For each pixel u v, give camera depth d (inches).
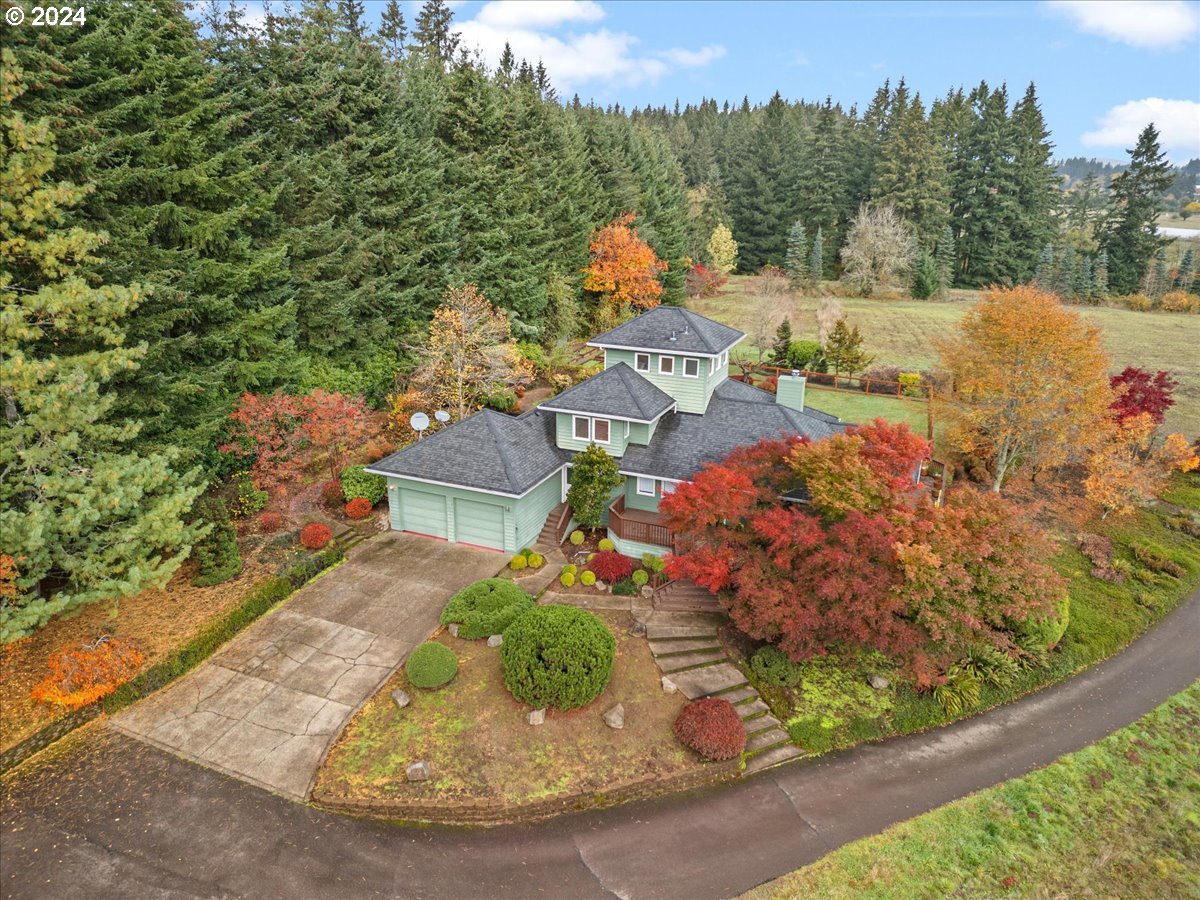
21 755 548.1
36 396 578.6
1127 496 1108.5
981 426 1144.2
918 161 2942.9
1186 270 2945.4
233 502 916.0
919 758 647.1
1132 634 865.5
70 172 778.2
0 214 581.6
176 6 909.2
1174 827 581.6
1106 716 721.0
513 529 876.0
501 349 1240.2
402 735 593.9
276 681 649.6
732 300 2667.3
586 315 1979.6
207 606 729.0
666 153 2849.4
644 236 2123.5
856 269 2817.4
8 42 695.1
